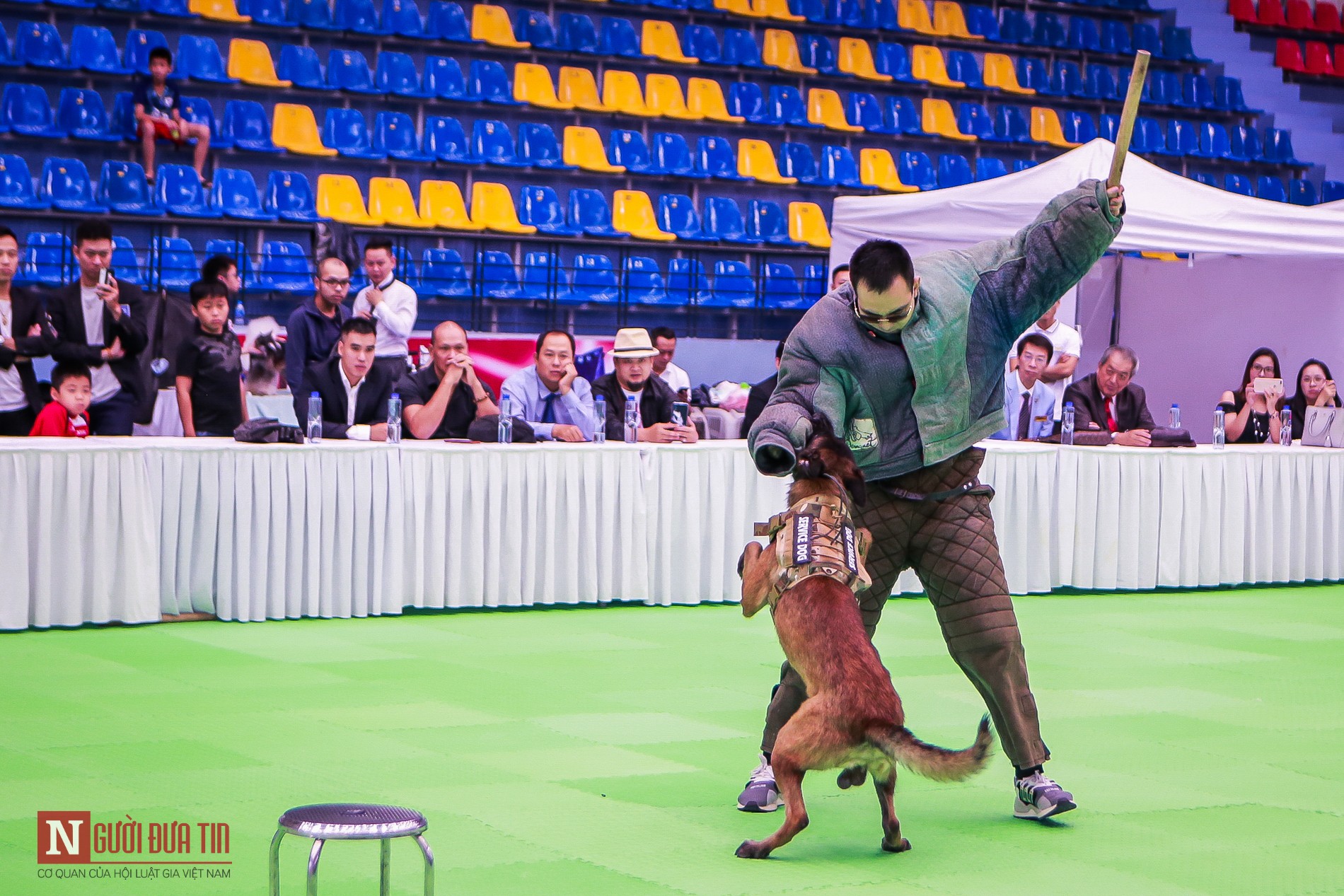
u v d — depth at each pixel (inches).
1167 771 199.5
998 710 173.0
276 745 197.2
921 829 169.0
